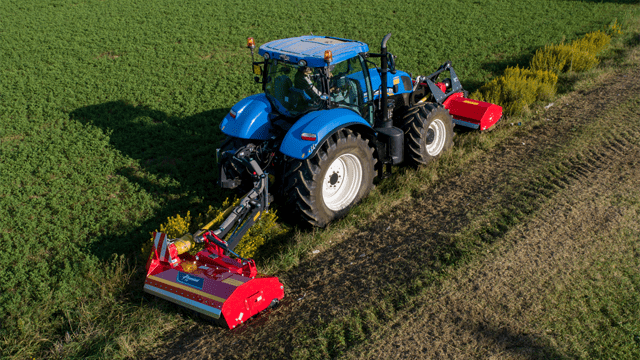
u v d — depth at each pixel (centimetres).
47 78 1196
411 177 697
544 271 477
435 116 711
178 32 1608
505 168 716
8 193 690
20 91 1105
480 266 489
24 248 562
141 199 673
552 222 560
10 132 902
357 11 1839
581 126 834
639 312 419
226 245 462
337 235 581
